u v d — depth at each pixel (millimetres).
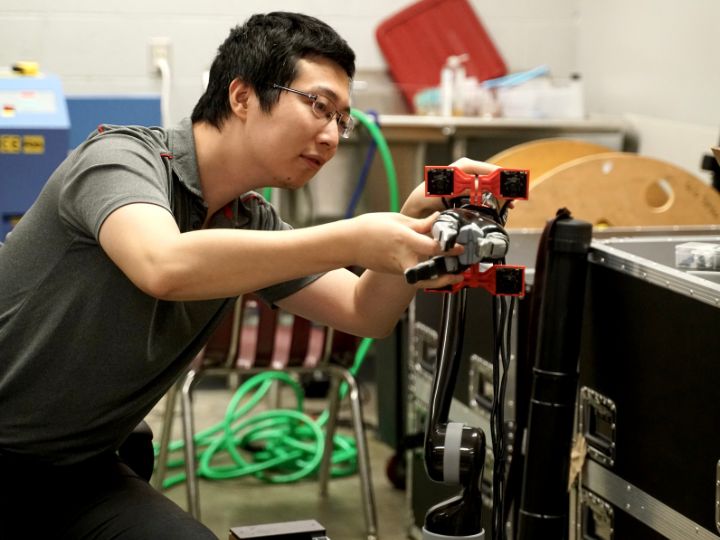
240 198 1582
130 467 1681
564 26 4523
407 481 2762
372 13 4285
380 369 3447
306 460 3355
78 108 3088
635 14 4070
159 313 1446
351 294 1599
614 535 1825
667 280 1613
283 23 1395
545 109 4043
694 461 1575
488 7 4434
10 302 1457
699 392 1553
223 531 2768
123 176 1299
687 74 3736
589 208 2727
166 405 2719
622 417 1774
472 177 1188
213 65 1450
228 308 1597
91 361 1438
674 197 2775
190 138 1446
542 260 1785
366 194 3982
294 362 2672
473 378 2242
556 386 1762
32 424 1487
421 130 3801
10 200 2664
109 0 4035
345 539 2730
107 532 1434
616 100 4242
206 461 3172
